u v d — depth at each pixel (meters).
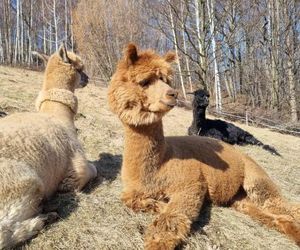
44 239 1.01
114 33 9.53
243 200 1.29
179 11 6.04
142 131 1.09
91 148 1.89
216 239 1.11
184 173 1.13
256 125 5.39
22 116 1.30
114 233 1.08
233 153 1.30
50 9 11.05
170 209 1.05
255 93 9.16
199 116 2.49
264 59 8.91
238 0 6.06
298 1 7.94
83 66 1.67
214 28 5.13
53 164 1.22
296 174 2.17
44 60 1.75
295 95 7.08
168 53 1.12
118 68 1.08
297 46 8.08
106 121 2.86
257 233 1.16
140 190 1.15
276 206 1.23
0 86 3.54
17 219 0.98
